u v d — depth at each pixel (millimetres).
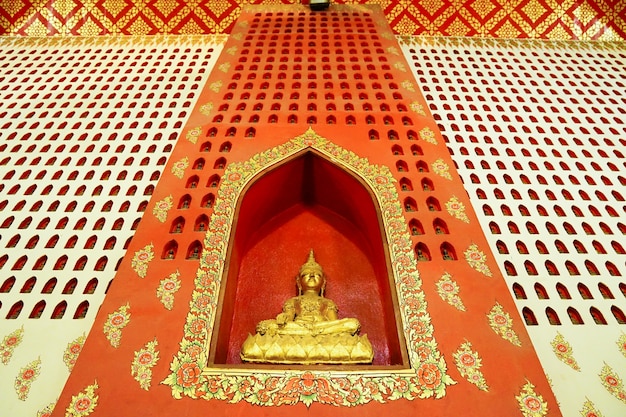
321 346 4613
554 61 10484
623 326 5348
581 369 4906
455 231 5633
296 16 10891
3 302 5477
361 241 6695
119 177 7148
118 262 5895
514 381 4207
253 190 6324
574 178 7254
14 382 4723
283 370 4355
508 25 11359
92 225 6395
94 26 11391
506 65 10219
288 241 6773
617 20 11391
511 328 4625
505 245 6211
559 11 11375
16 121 8328
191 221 5738
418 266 5234
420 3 11383
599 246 6258
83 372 4223
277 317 5211
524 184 7117
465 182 7113
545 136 8070
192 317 4715
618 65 10398
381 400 4094
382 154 6680
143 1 11289
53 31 11375
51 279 5730
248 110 7555
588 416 4512
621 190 7066
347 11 11055
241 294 6016
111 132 8031
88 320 5281
